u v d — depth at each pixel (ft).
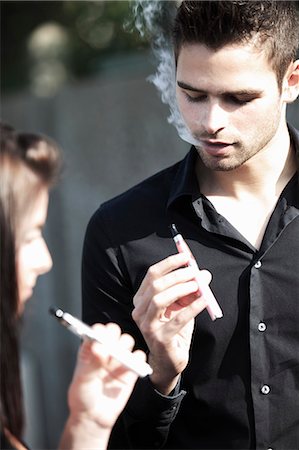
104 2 32.17
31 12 35.01
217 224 12.86
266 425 12.60
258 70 12.04
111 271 13.44
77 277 29.01
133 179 26.89
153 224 13.32
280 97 12.53
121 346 9.90
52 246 29.45
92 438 9.82
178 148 25.48
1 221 9.40
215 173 13.19
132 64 28.63
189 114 12.35
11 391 9.61
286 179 13.10
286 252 12.73
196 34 11.97
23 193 9.59
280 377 12.60
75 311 29.14
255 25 11.93
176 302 12.10
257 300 12.60
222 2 11.94
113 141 27.27
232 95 12.09
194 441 13.02
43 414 29.63
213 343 12.69
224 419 12.80
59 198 29.09
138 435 13.20
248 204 13.10
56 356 29.63
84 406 9.78
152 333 11.64
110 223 13.52
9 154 9.61
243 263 12.79
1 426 9.50
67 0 33.78
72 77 35.17
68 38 34.78
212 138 12.21
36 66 36.09
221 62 11.93
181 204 13.15
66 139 28.78
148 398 12.48
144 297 11.60
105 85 27.32
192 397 12.89
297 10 13.65
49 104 29.14
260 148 12.47
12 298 9.51
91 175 28.12
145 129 26.32
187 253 11.81
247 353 12.65
